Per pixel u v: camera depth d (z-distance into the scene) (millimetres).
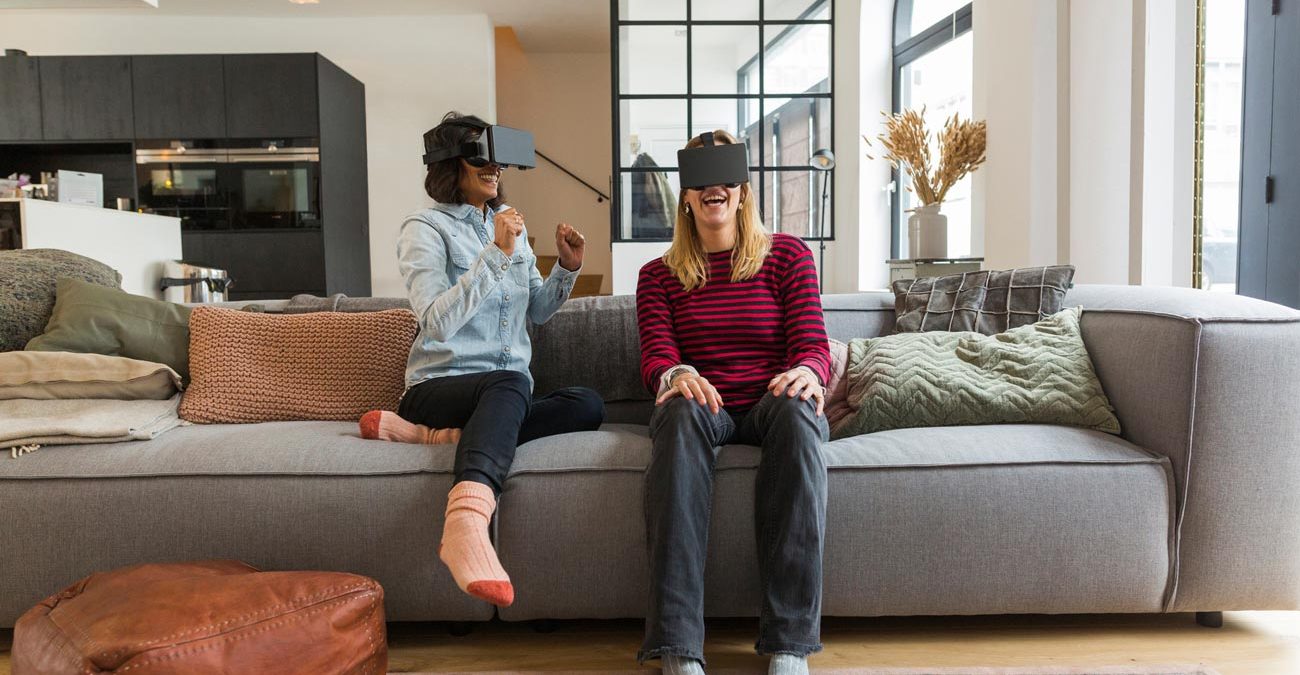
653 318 1891
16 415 1770
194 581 1395
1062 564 1613
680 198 1898
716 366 1847
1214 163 2980
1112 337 1828
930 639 1697
